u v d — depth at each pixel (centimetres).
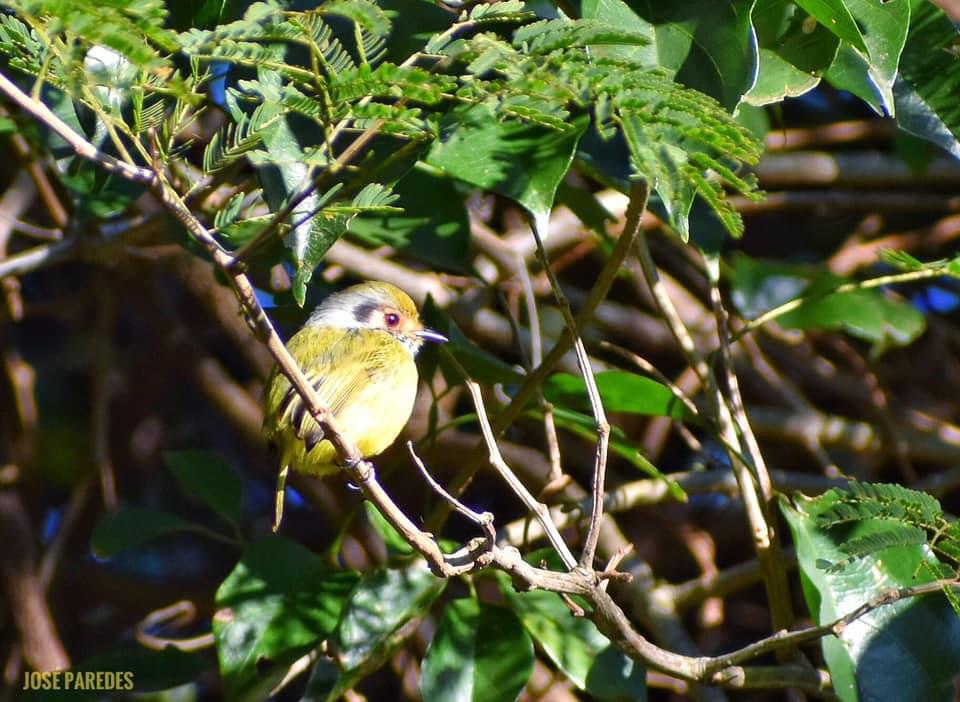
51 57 436
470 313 1155
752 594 1222
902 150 967
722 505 1234
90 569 1304
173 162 538
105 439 1229
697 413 827
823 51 654
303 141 593
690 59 591
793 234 1352
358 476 554
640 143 462
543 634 770
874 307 995
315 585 812
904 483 1162
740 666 767
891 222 1359
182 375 1356
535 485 1175
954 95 723
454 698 729
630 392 838
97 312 1373
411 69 431
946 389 1290
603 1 593
